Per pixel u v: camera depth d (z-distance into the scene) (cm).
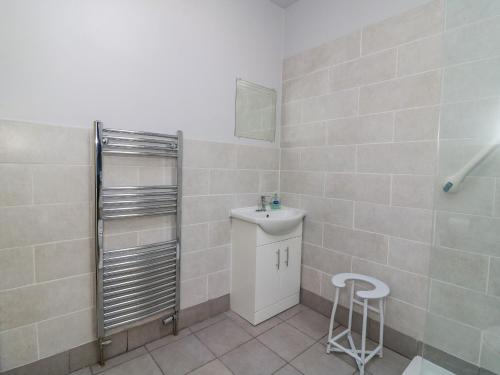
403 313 174
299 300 237
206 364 164
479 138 138
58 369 150
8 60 129
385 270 183
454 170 145
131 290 168
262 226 196
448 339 147
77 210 151
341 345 183
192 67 192
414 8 166
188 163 193
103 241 157
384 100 181
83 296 156
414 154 168
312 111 225
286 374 157
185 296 198
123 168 165
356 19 195
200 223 202
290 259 223
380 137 183
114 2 157
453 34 143
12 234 134
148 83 172
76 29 146
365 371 160
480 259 138
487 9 134
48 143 141
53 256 145
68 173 147
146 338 181
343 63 203
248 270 206
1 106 128
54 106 142
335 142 209
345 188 204
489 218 136
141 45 168
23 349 140
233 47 214
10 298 135
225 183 215
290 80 242
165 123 181
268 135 243
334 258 212
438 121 157
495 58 132
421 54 164
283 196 248
